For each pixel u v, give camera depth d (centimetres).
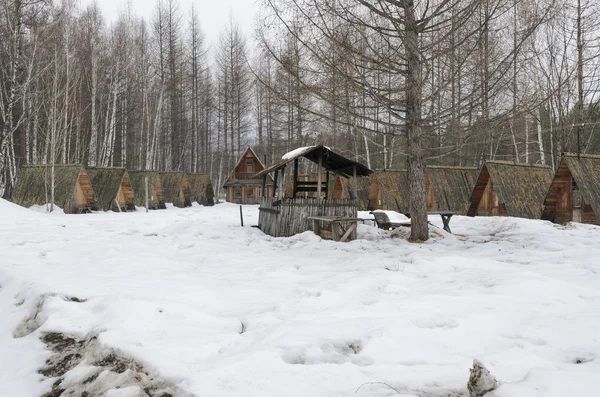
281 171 1241
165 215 2244
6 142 2327
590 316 382
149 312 425
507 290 492
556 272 602
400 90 904
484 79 899
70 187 2267
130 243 955
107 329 380
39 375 329
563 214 1494
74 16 2994
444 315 407
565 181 1462
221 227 1466
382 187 2045
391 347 332
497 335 355
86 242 985
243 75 4856
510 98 1221
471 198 1872
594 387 211
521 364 290
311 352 319
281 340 341
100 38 3797
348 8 883
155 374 293
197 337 373
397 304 447
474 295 480
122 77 3781
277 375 281
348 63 883
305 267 709
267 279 611
